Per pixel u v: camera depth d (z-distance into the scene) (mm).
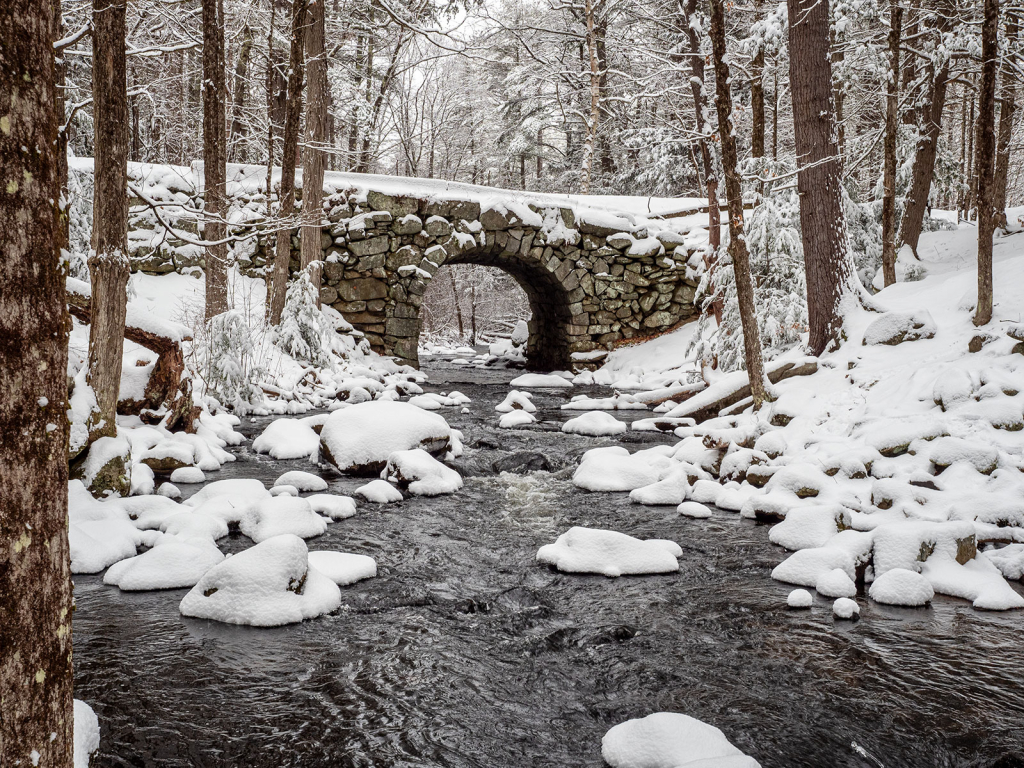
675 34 21969
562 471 8641
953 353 8367
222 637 4184
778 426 8656
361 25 20438
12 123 1060
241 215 15969
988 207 8273
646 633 4359
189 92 23766
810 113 10320
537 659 4016
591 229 18625
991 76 7793
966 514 5680
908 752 3131
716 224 14289
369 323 16703
